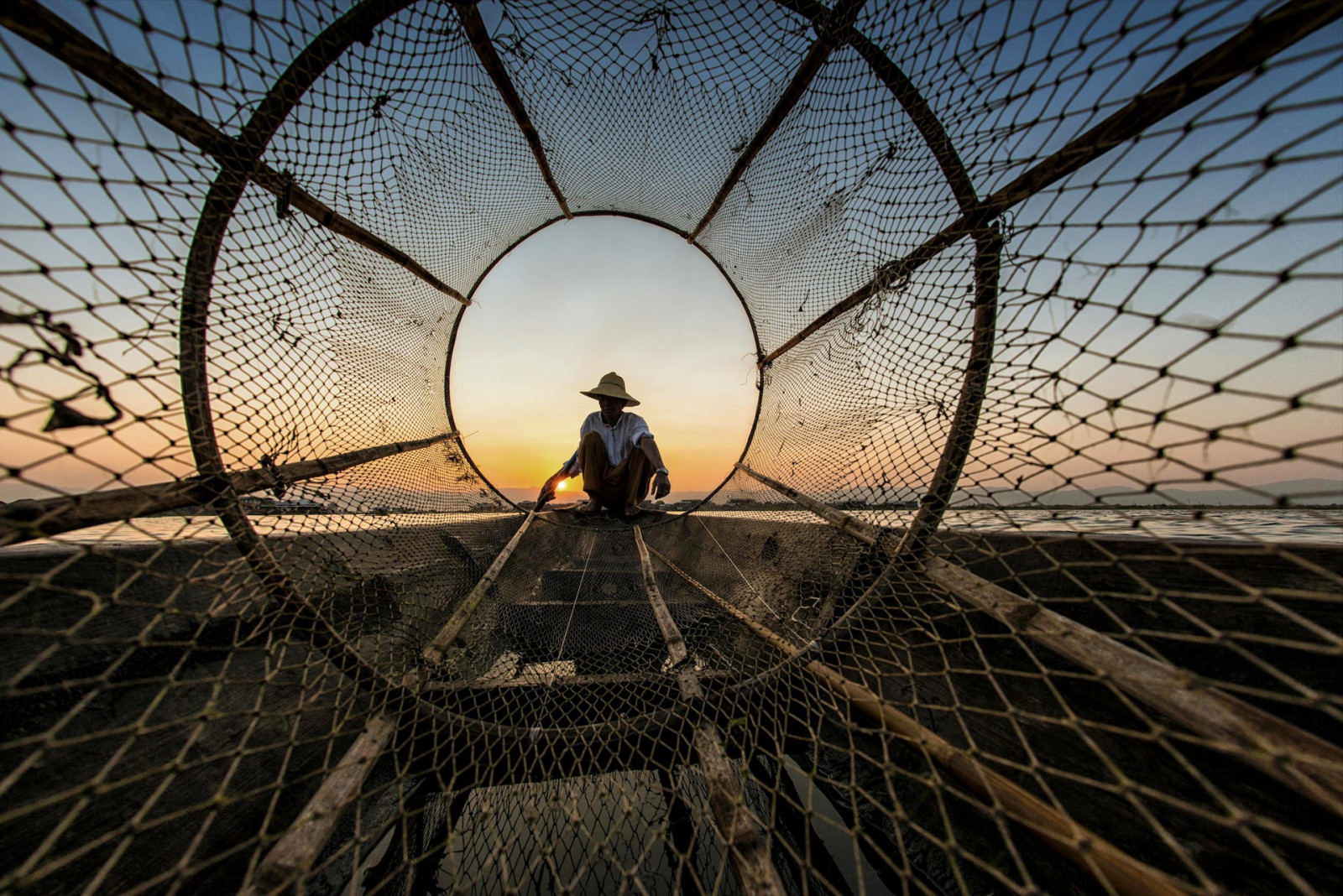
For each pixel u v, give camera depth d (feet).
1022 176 4.72
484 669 8.56
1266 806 3.76
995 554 5.17
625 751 6.07
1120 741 4.66
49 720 4.18
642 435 16.01
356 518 8.59
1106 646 3.84
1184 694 3.28
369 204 8.28
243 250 5.61
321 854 5.54
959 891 5.40
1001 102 4.81
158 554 4.08
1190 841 4.05
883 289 7.14
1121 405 3.71
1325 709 2.52
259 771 5.55
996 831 5.32
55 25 3.53
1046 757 5.12
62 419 3.49
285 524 6.52
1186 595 3.20
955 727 6.01
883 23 5.88
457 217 11.41
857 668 5.79
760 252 12.48
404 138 7.98
